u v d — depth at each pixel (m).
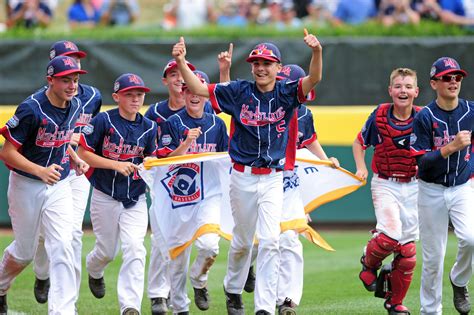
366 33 50.25
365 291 32.38
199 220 26.42
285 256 26.28
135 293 25.75
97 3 53.50
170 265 26.72
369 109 46.53
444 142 25.55
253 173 24.50
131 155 27.17
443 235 25.97
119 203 26.69
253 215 24.95
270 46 24.38
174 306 26.73
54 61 24.14
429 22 50.59
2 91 48.66
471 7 51.31
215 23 53.00
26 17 51.72
